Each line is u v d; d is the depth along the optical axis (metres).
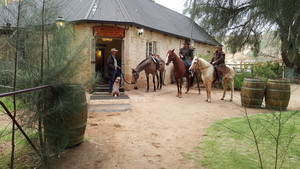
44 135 3.09
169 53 8.89
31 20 2.80
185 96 9.70
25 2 2.73
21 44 2.81
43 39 2.92
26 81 2.82
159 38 13.34
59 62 3.03
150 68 10.41
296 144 3.64
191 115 6.14
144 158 3.35
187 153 3.53
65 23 3.25
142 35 11.61
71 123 3.36
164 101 8.31
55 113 3.04
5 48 2.71
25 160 3.12
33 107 2.87
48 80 2.92
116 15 10.41
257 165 3.05
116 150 3.64
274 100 6.85
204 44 19.91
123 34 10.45
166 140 4.13
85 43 3.40
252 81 7.13
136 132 4.59
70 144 3.57
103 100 7.90
